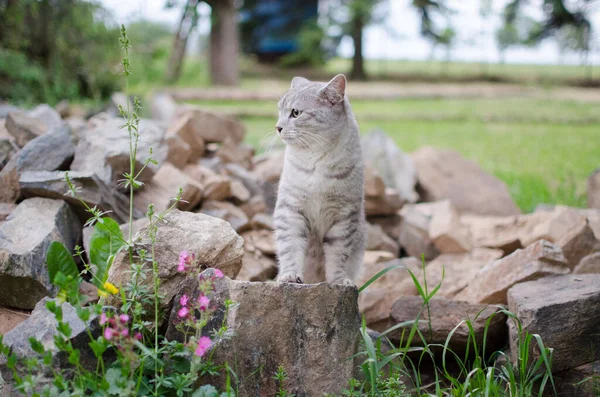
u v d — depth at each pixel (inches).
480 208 301.7
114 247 137.7
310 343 132.0
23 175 175.0
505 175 396.2
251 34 1147.9
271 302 130.4
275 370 129.9
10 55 450.6
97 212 137.3
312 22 1097.4
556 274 168.1
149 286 131.6
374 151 316.2
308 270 186.7
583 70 1334.9
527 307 145.3
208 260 138.2
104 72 546.6
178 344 120.0
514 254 178.5
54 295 149.9
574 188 345.4
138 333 114.4
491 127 650.2
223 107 674.8
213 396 114.9
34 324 124.8
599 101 876.0
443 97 904.3
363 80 1111.0
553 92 991.6
